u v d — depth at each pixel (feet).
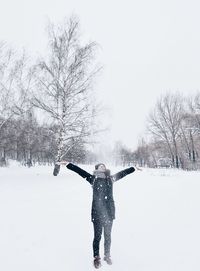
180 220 30.09
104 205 20.65
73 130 80.74
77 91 80.38
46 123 81.97
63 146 82.07
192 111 185.37
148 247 22.86
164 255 21.21
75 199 42.45
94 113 80.48
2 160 127.85
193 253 21.38
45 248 22.66
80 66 80.53
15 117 92.02
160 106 185.47
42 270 18.84
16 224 28.76
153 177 80.64
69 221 30.12
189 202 38.93
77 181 67.10
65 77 80.84
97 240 20.13
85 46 81.87
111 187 21.21
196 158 188.24
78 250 22.44
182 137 185.98
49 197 44.32
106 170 21.66
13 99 89.97
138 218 31.37
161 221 29.94
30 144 95.09
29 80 85.71
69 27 83.10
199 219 30.17
